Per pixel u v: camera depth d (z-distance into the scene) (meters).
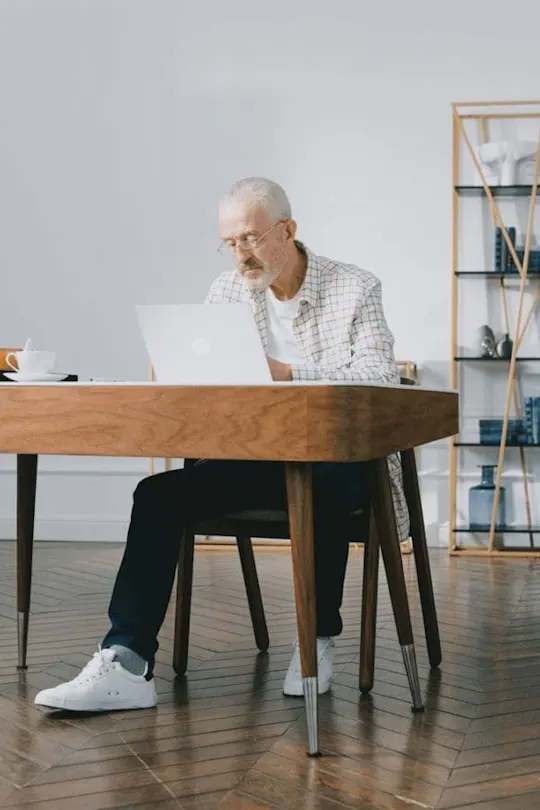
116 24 5.43
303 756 1.98
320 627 2.45
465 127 5.24
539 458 5.18
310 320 2.62
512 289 5.20
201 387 1.92
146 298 5.43
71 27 5.46
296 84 5.34
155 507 2.31
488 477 5.05
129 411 1.97
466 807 1.72
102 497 5.43
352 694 2.41
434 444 5.24
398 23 5.28
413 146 5.28
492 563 4.71
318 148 5.34
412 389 2.21
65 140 5.46
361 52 5.30
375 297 2.59
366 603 2.43
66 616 3.38
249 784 1.83
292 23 5.34
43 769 1.91
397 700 2.36
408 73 5.28
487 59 5.23
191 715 2.24
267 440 1.89
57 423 2.02
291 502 1.97
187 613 2.57
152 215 5.42
